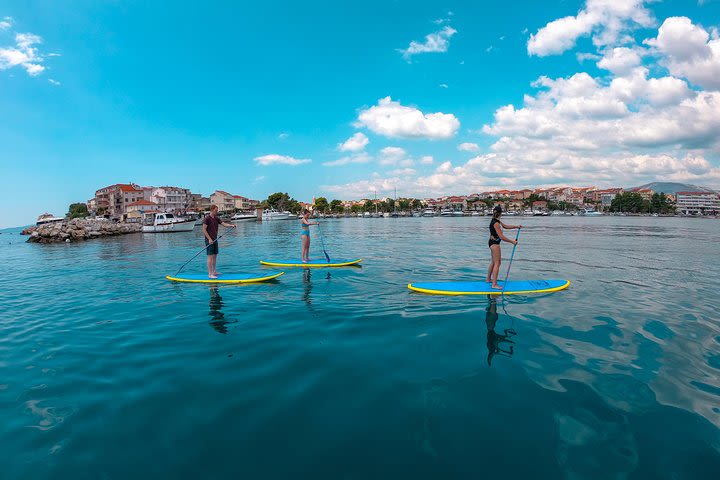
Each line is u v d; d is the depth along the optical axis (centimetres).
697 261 1333
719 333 553
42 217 9019
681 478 259
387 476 260
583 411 342
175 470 270
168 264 1434
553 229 4059
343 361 455
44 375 432
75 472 269
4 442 304
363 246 2038
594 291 834
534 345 504
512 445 295
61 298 859
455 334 548
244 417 336
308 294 830
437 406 351
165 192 10288
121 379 418
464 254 1598
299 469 268
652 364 443
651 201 16375
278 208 13075
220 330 588
